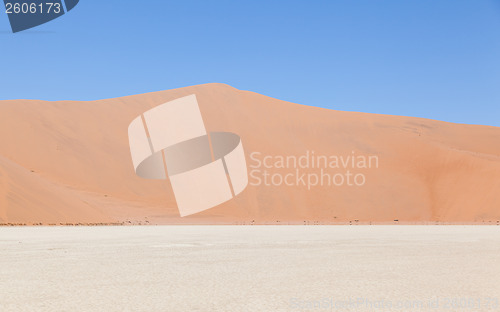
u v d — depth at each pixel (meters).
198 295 8.95
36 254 16.67
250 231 35.88
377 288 9.71
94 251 17.88
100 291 9.38
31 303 8.21
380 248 19.58
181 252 17.56
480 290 9.48
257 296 8.85
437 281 10.64
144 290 9.49
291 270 12.52
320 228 44.62
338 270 12.52
